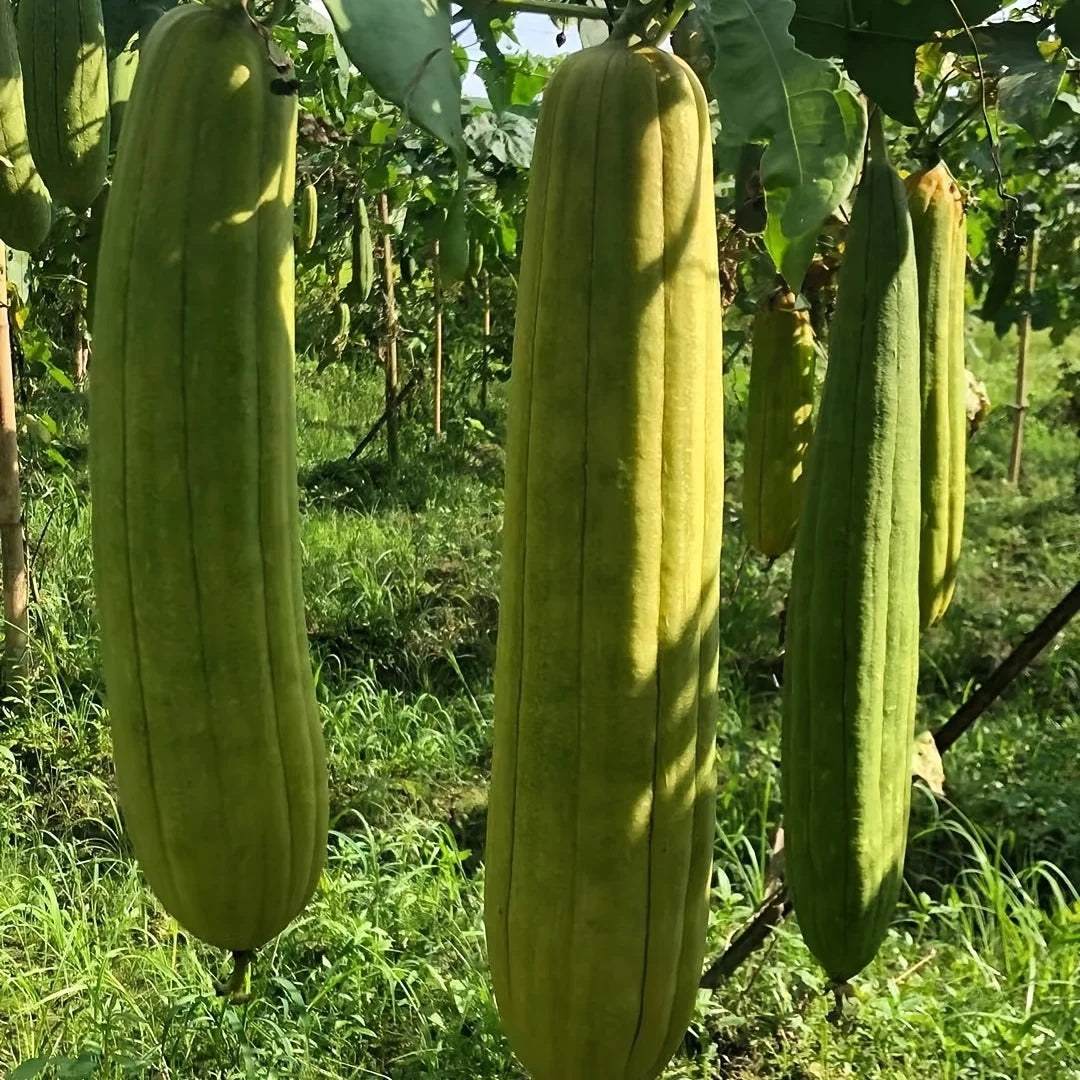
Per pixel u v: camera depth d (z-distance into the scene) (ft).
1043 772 17.85
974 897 14.08
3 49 6.42
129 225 4.00
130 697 4.19
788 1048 12.36
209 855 4.25
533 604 3.97
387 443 34.99
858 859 5.74
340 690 20.20
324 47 15.38
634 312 3.80
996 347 47.98
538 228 3.91
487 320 36.76
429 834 16.53
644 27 3.98
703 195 3.92
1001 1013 12.32
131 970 12.87
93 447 4.16
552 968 4.13
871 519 5.56
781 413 10.03
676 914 4.17
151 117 4.00
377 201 28.58
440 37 3.32
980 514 29.40
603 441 3.84
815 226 3.67
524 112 14.24
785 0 3.68
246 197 4.04
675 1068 12.19
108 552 4.13
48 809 15.85
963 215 6.91
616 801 4.00
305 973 12.96
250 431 4.09
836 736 5.67
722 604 22.41
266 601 4.19
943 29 4.77
